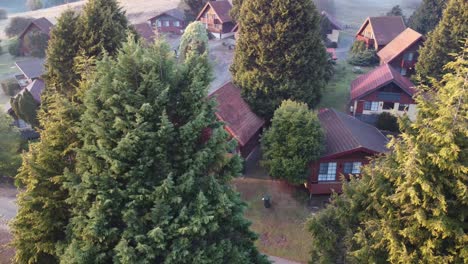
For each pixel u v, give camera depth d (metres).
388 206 16.62
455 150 14.10
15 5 147.12
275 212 30.08
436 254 15.46
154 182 15.86
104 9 33.34
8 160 33.16
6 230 27.84
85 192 15.03
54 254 17.47
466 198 14.62
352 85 45.53
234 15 72.50
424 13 67.75
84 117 16.02
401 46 54.00
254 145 37.72
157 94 15.96
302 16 35.41
